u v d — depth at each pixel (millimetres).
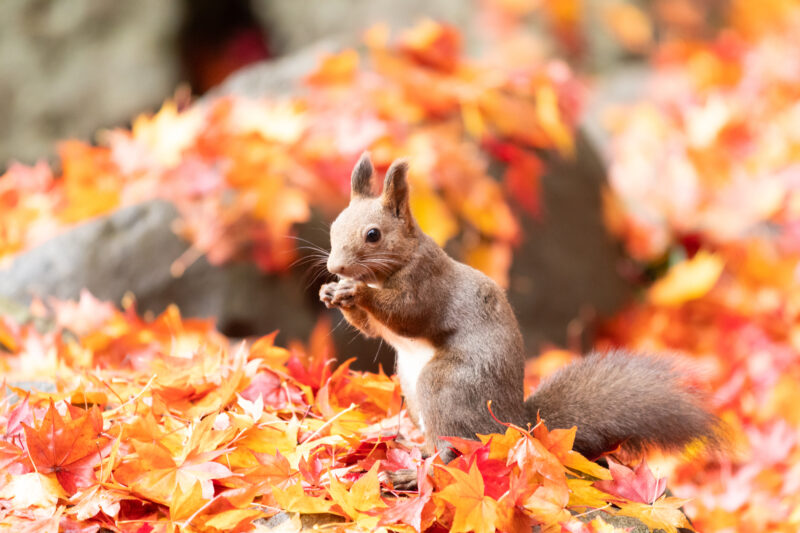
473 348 3842
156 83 12641
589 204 8914
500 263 7598
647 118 11102
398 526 3355
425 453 4051
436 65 8703
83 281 6652
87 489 3451
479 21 13578
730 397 6754
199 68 13422
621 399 4059
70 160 7883
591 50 13680
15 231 7562
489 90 8250
